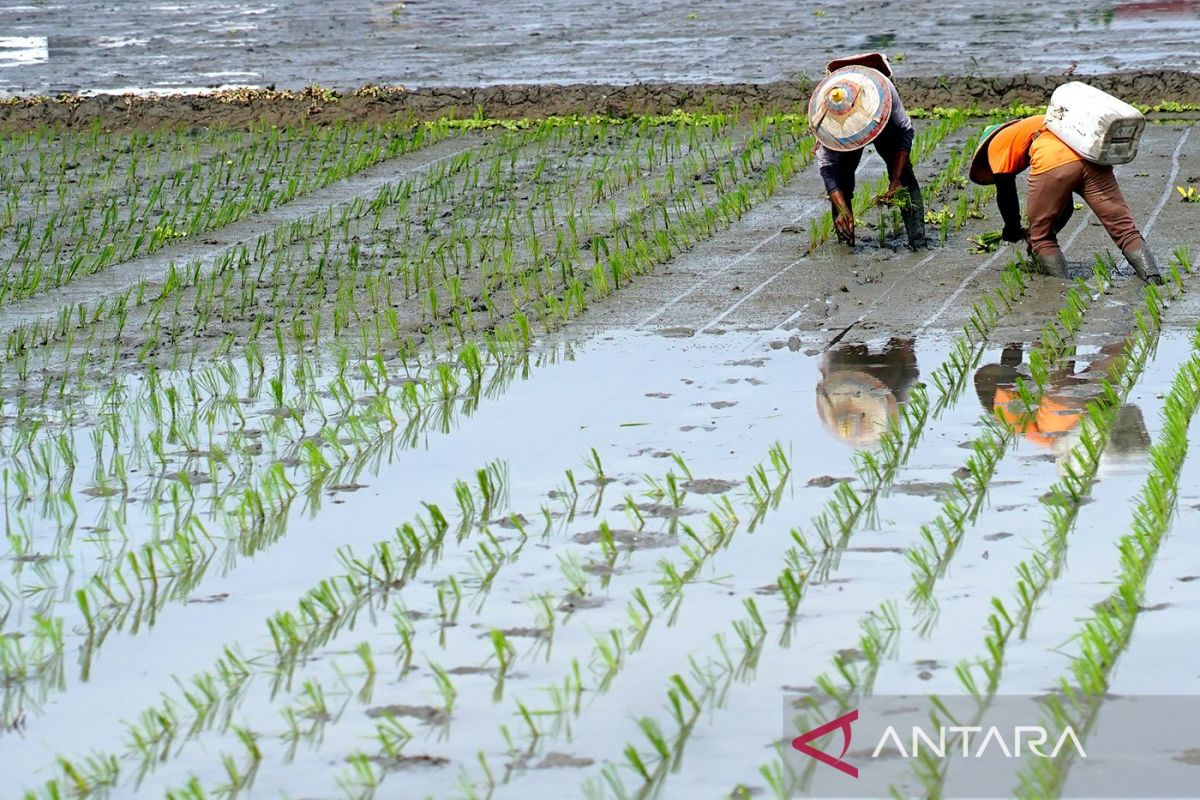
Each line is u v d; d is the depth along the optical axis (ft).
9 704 36.52
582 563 43.52
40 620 39.29
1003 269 78.07
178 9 212.84
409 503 49.44
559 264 83.82
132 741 34.45
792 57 149.69
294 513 49.06
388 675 37.04
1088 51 142.92
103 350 71.41
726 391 60.39
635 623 39.09
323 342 71.41
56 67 167.22
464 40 172.86
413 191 105.09
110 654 39.17
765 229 89.97
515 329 71.92
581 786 31.60
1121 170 98.94
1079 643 36.83
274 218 99.50
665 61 151.64
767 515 46.57
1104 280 74.08
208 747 33.94
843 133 79.46
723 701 34.94
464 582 42.57
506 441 55.47
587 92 131.95
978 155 77.51
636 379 62.80
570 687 35.96
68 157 121.70
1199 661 35.53
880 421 55.57
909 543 43.73
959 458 50.85
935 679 35.45
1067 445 51.62
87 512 49.98
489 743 33.55
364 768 32.22
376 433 57.06
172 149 123.75
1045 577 40.73
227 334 72.64
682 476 50.49
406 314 75.66
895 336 67.51
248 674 37.47
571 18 185.26
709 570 42.57
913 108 123.95
